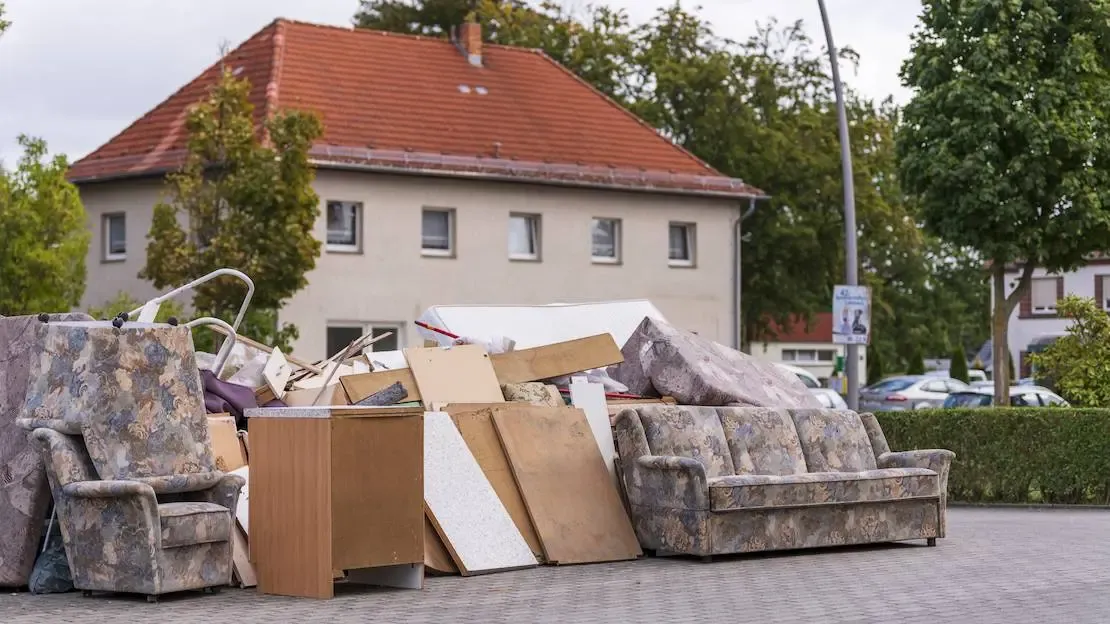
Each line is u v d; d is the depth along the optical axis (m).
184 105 42.34
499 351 17.77
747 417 16.12
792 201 54.22
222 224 33.75
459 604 11.77
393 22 57.50
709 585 12.99
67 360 12.28
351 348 18.00
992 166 28.16
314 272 39.25
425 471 14.11
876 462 17.16
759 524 15.02
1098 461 23.73
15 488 12.41
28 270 30.28
